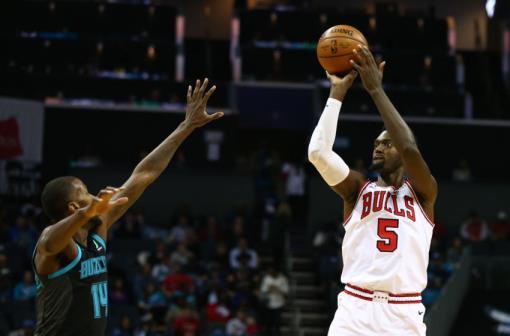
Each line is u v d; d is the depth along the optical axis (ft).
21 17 102.27
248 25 108.47
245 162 94.48
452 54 107.14
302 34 107.96
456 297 67.72
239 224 79.46
